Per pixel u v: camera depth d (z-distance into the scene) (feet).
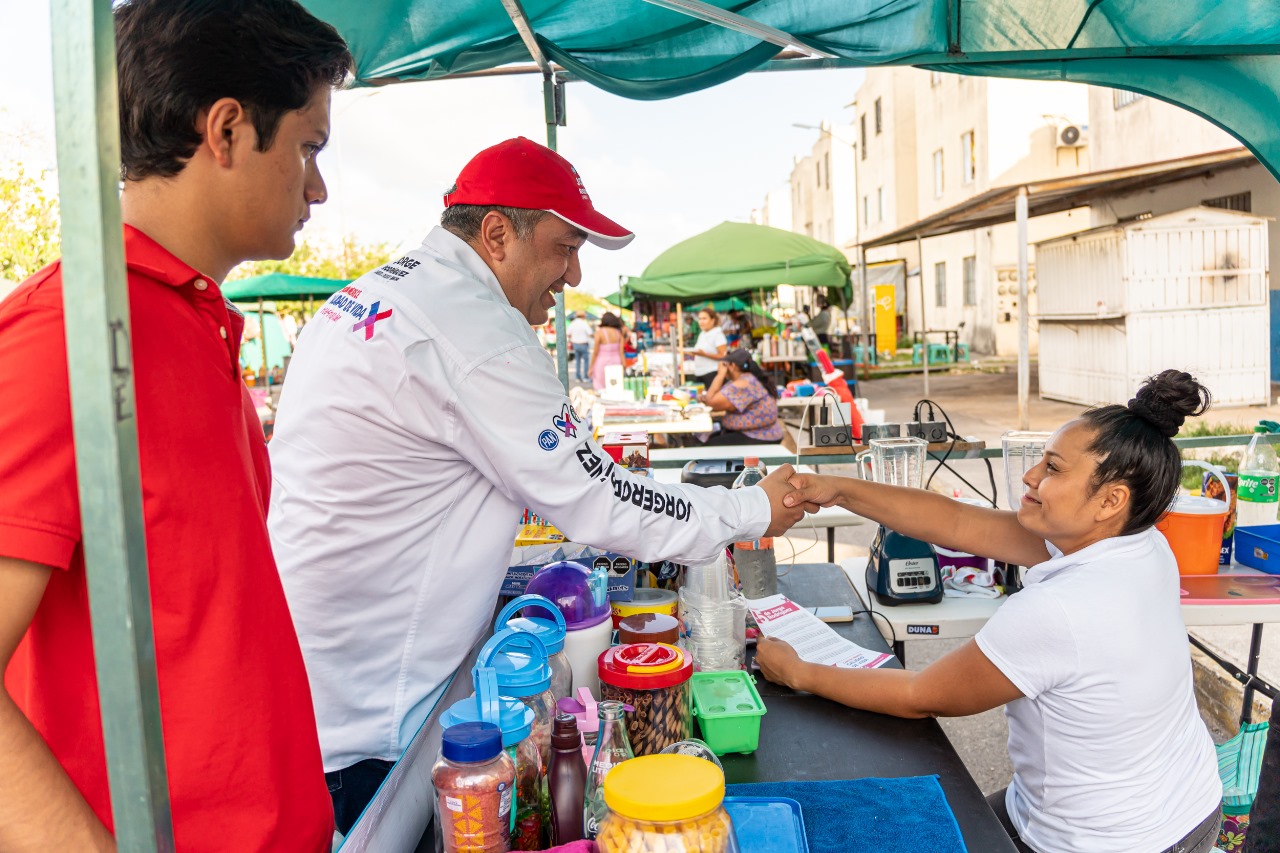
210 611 3.03
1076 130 52.49
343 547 4.75
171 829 2.12
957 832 4.39
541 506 4.74
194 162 2.98
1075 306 36.52
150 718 2.06
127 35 2.87
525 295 5.52
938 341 81.41
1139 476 5.36
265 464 3.89
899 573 8.32
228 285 40.19
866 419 22.08
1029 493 5.89
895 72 81.00
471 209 5.26
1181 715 5.56
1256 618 8.02
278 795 3.28
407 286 4.80
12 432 2.44
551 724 4.32
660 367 35.86
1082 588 5.31
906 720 5.71
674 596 6.40
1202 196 38.09
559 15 9.03
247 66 2.93
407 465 4.67
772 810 4.34
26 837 2.37
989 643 5.39
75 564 2.81
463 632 5.06
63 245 1.93
